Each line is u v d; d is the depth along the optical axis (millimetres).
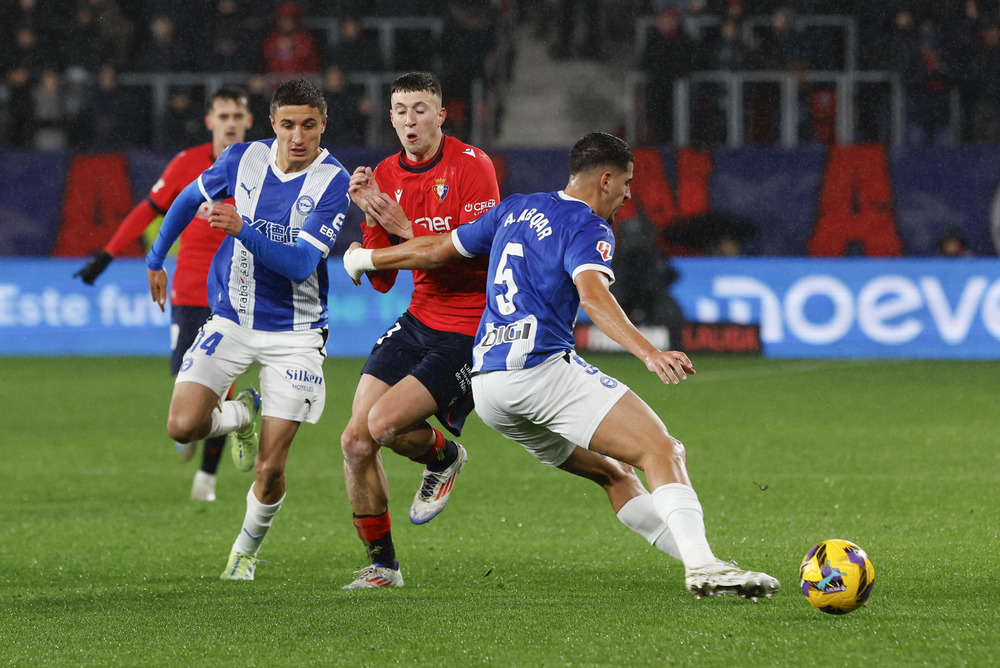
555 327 15273
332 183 18859
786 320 53281
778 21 61125
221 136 25719
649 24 67688
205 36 61750
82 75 62062
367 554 18094
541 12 71125
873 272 52781
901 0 60688
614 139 15742
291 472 29000
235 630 14336
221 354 18766
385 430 17438
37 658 13195
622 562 19109
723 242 53719
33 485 27391
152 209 26375
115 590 17375
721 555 19219
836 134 60688
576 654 12859
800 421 36312
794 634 13477
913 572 17422
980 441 32000
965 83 60062
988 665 12094
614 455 14945
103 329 55156
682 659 12539
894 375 47750
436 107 18719
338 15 65625
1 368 50594
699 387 44688
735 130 60188
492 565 19047
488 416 15859
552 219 15375
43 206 54375
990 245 52844
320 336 19188
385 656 12977
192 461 30828
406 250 17281
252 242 17578
